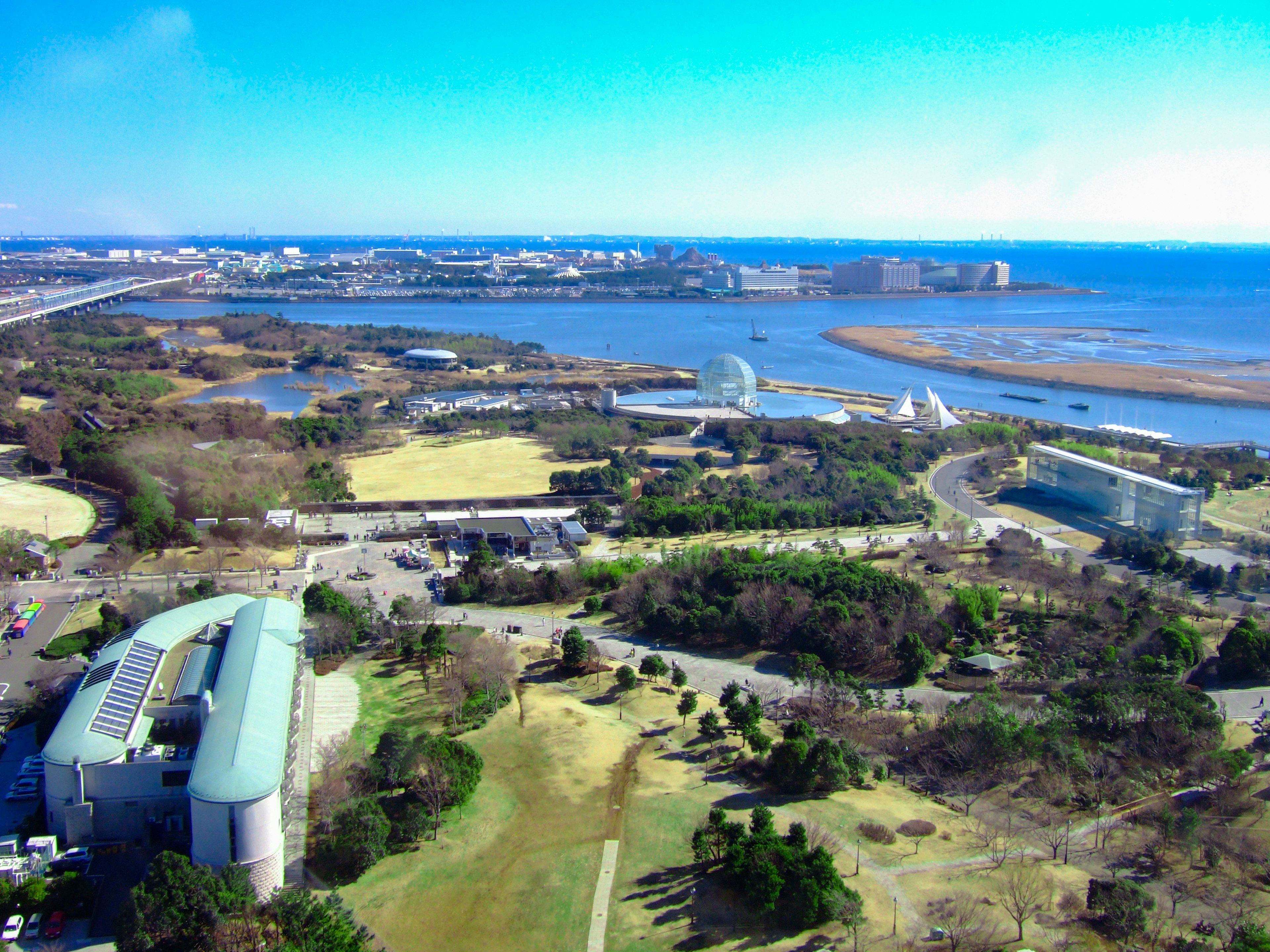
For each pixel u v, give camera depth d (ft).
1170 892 439.63
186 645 613.11
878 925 409.28
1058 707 591.37
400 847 469.98
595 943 402.31
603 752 559.79
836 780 517.14
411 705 621.31
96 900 432.66
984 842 475.72
